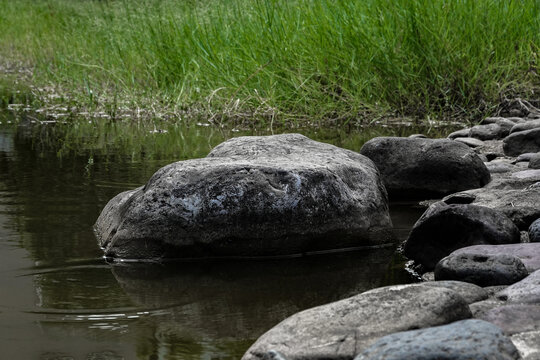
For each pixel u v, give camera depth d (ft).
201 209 13.66
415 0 31.35
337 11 33.30
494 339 8.07
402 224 16.02
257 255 13.74
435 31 31.17
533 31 32.30
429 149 18.65
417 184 18.54
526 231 13.87
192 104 33.60
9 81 44.39
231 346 9.55
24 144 24.30
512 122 26.27
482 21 31.83
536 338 8.80
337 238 14.15
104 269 12.73
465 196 15.67
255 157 15.31
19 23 60.29
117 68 38.17
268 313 10.80
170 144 24.90
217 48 34.91
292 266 13.16
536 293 10.09
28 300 11.14
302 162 14.83
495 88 31.32
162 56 36.37
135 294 11.55
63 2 57.06
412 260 13.51
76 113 33.01
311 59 32.32
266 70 32.27
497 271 11.08
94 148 23.80
